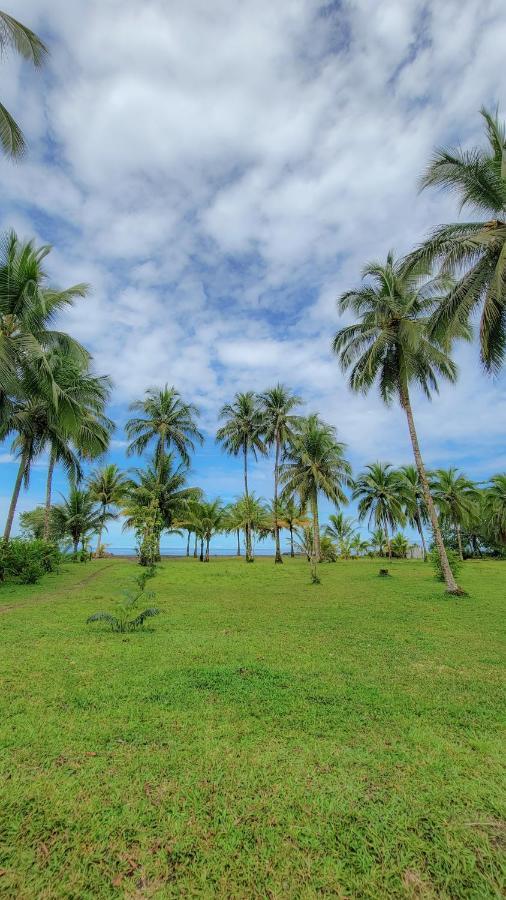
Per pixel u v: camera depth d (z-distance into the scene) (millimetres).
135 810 2395
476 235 10000
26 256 12297
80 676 4695
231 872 1982
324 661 5449
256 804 2457
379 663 5387
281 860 2053
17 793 2525
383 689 4387
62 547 26156
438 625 7988
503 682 4652
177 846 2127
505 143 9789
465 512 34781
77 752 3023
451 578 12883
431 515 13812
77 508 31156
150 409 28594
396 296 14734
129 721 3535
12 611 9281
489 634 7191
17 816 2330
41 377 12773
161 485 27641
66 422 14875
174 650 5906
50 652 5746
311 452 30578
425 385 16125
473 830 2262
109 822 2291
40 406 16953
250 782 2674
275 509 31953
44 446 18250
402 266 11812
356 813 2381
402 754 3045
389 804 2469
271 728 3441
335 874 1974
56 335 14305
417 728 3465
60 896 1848
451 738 3305
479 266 10531
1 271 12078
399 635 7086
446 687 4473
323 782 2684
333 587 15359
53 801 2457
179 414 29016
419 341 13789
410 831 2252
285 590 14344
